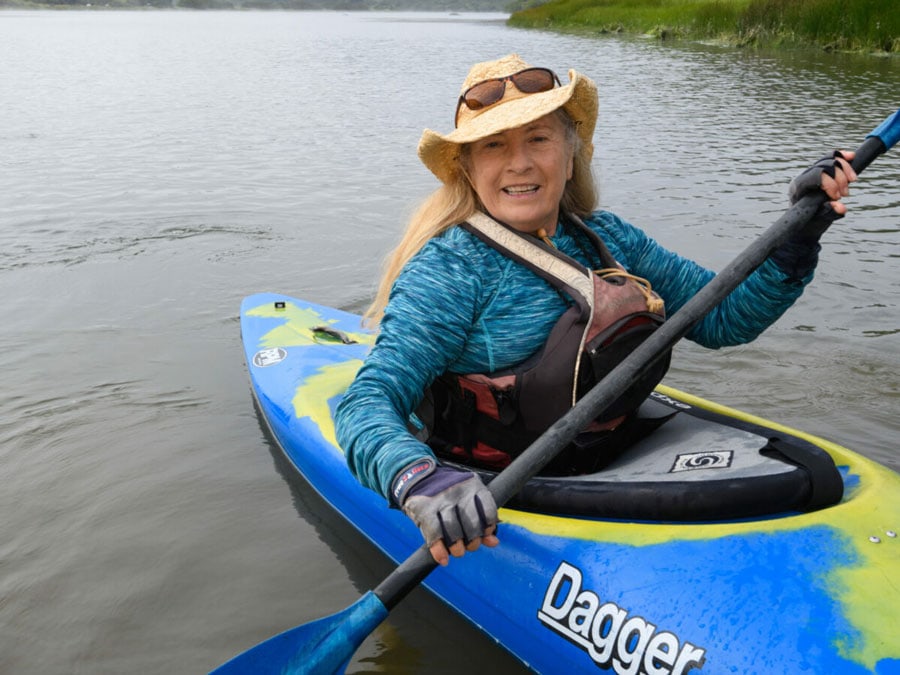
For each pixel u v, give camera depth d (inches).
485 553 82.0
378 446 66.2
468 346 76.9
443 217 80.4
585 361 75.9
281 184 284.4
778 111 414.6
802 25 749.9
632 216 235.0
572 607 73.9
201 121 423.2
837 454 83.9
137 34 1547.7
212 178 293.9
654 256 88.7
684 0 1238.9
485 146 76.2
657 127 380.5
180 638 87.9
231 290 187.5
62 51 982.4
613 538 74.7
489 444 82.1
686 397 98.7
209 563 100.0
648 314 78.2
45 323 169.8
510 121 72.0
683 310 72.5
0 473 118.5
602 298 75.1
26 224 237.3
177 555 101.4
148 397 139.7
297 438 114.6
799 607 64.6
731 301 84.4
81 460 121.5
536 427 78.3
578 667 73.5
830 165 73.9
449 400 81.7
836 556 67.3
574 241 83.2
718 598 67.1
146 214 247.1
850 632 62.3
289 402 120.5
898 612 62.8
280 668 71.4
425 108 462.9
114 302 180.9
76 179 292.0
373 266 201.8
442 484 63.1
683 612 67.6
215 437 127.7
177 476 117.7
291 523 107.4
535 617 76.7
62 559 100.7
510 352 76.5
